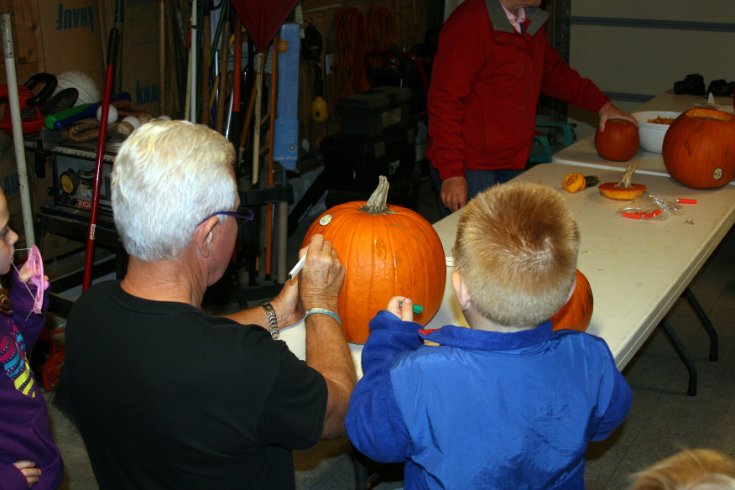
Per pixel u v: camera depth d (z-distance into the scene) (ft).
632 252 7.29
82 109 10.39
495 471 3.87
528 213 3.98
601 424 4.32
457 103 10.16
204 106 12.68
